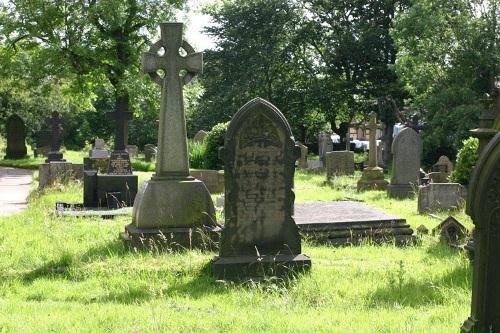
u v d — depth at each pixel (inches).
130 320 251.4
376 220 467.8
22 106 2041.1
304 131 2335.1
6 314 263.9
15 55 1434.5
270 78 2142.0
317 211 506.3
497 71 1373.0
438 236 462.0
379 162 1443.2
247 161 348.5
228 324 242.2
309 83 2053.4
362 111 2105.1
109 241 422.3
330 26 2046.0
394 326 237.0
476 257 222.1
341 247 436.5
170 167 434.6
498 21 1395.2
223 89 2097.7
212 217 435.5
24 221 528.1
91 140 2519.7
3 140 1908.2
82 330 235.6
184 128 439.2
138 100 1412.4
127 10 1421.0
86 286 326.6
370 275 339.6
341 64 1988.2
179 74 447.8
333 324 243.4
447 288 307.1
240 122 346.6
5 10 1373.0
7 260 372.5
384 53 1941.4
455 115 1346.0
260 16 2063.2
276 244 353.7
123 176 631.2
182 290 315.9
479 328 220.2
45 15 1339.8
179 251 402.6
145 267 351.3
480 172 219.6
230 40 2086.6
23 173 1264.8
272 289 313.1
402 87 1823.3
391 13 1962.4
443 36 1425.9
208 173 799.7
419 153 804.6
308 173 1274.6
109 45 1397.6
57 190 759.1
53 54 1326.3
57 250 391.5
